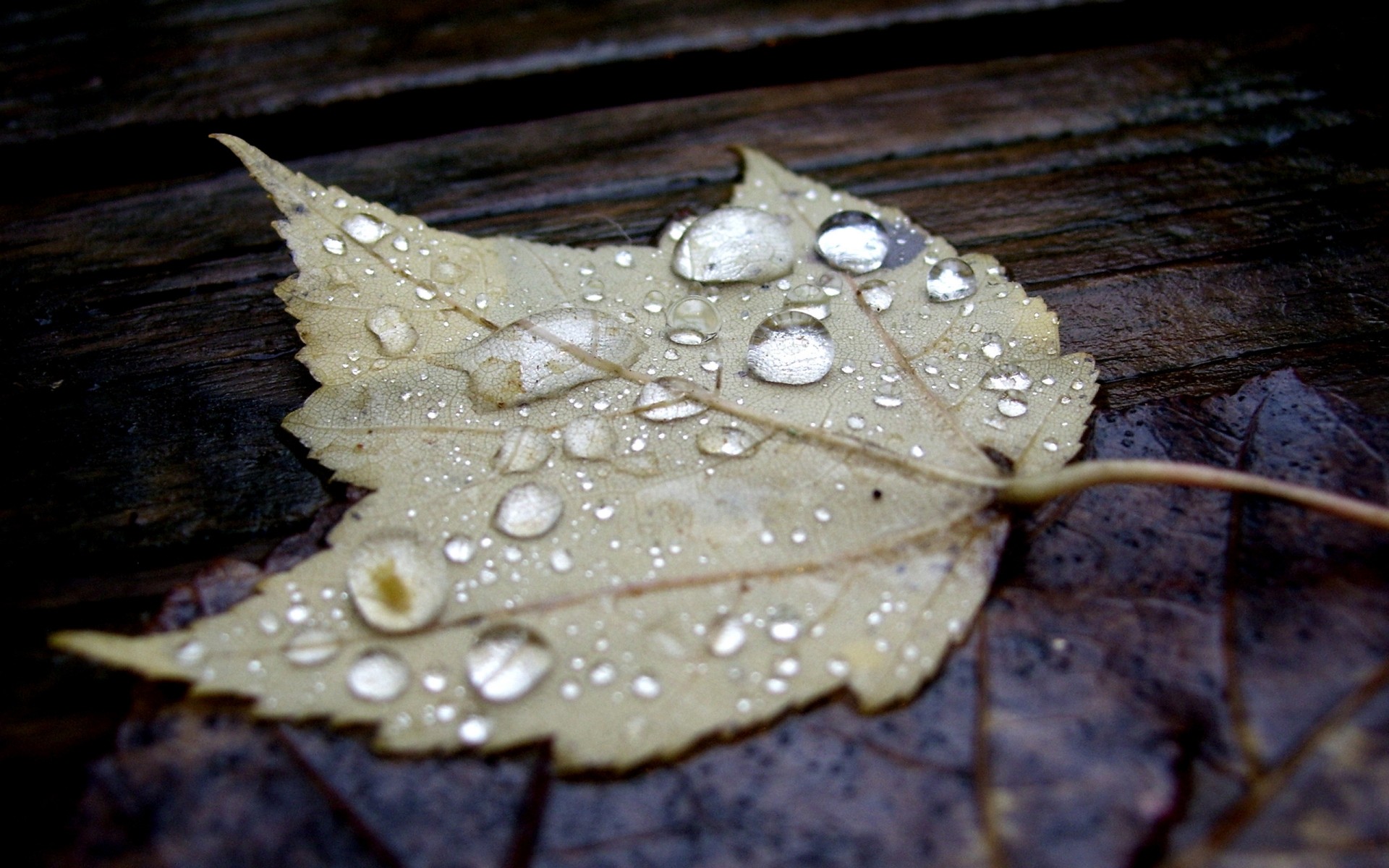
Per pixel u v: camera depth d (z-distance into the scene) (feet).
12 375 0.42
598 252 0.43
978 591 0.37
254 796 0.35
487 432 0.39
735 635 0.36
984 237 0.45
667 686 0.35
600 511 0.38
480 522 0.38
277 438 0.40
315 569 0.37
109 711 0.36
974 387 0.40
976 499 0.38
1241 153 0.47
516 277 0.42
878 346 0.41
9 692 0.36
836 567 0.37
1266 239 0.44
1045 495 0.37
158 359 0.42
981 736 0.35
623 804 0.35
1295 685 0.35
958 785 0.34
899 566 0.37
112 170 0.49
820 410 0.39
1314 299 0.43
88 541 0.39
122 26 0.53
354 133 0.50
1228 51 0.51
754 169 0.46
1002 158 0.47
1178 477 0.37
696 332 0.41
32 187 0.48
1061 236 0.45
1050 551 0.37
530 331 0.41
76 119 0.49
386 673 0.36
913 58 0.52
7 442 0.41
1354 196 0.45
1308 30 0.52
